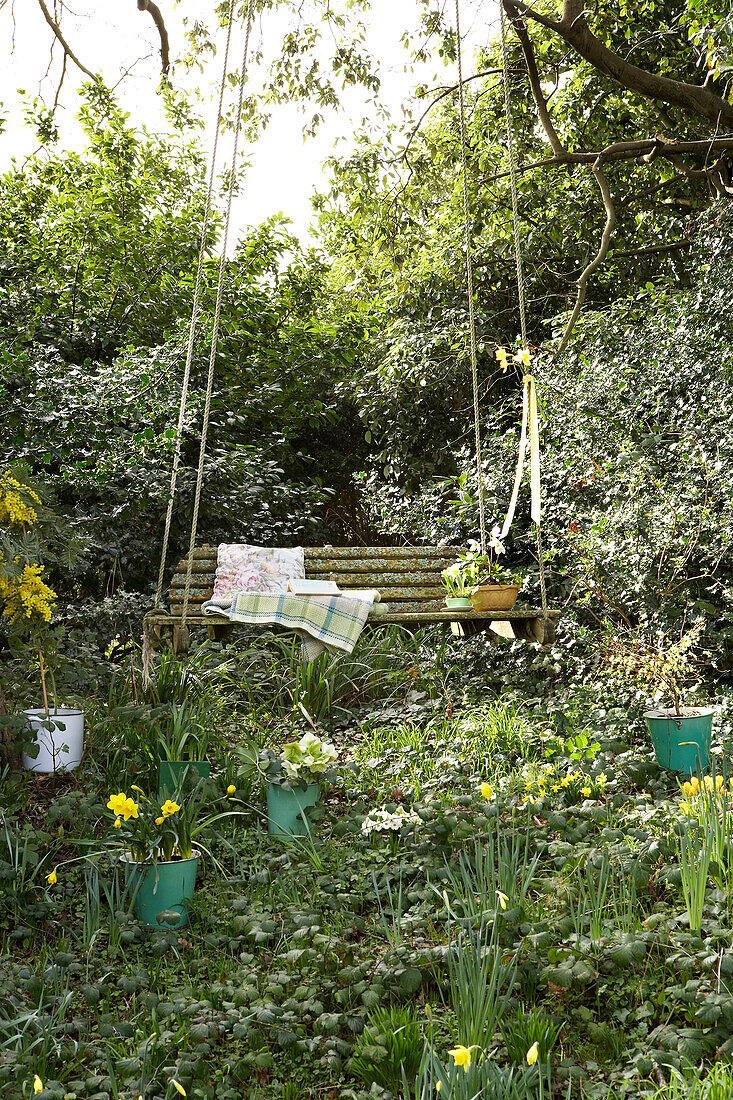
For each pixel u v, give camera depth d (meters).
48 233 10.33
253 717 5.30
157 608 5.18
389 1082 2.41
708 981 2.59
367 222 10.20
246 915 3.25
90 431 7.89
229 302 10.31
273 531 9.50
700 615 5.83
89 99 10.42
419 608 6.11
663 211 10.48
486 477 8.11
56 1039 2.57
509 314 10.73
